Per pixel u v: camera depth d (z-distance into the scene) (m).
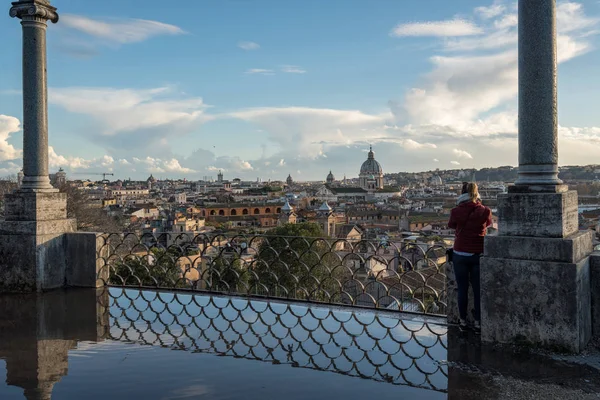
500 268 5.39
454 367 4.88
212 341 5.77
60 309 7.20
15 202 8.35
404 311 7.06
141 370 4.84
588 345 5.35
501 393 4.28
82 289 8.48
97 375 4.70
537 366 4.84
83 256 8.66
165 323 6.53
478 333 5.92
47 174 8.60
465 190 5.96
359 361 5.10
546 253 5.17
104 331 6.15
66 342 5.71
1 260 8.36
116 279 10.07
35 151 8.35
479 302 5.92
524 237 5.29
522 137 5.46
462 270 5.93
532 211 5.28
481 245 5.85
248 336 5.97
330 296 7.73
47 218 8.45
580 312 5.14
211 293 8.32
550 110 5.36
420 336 5.89
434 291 7.00
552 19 5.37
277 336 5.97
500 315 5.43
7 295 8.02
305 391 4.34
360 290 8.41
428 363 5.01
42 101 8.30
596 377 4.57
